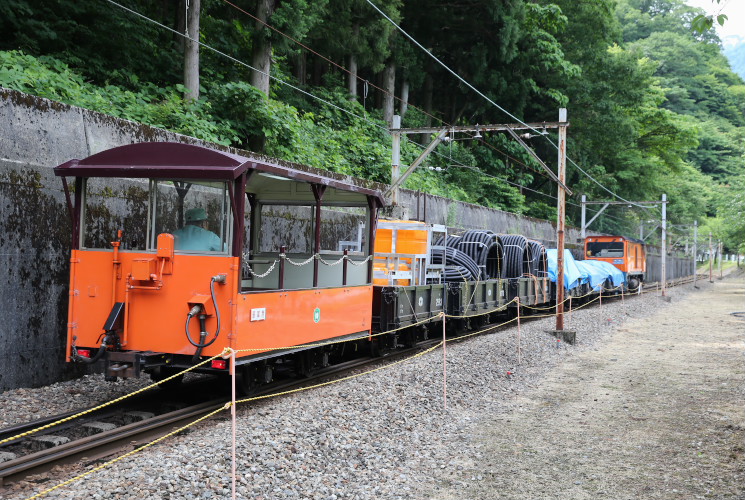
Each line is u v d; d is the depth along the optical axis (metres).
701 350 15.57
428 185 28.00
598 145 44.59
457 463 6.72
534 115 41.09
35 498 4.86
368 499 5.54
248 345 7.47
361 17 26.33
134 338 7.49
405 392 9.14
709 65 116.50
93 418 7.32
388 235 13.58
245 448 6.10
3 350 8.51
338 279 10.54
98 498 4.81
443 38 35.44
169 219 7.62
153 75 17.84
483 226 29.75
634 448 7.38
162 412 7.77
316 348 9.91
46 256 9.13
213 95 17.19
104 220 9.74
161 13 20.52
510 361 12.55
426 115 36.31
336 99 27.59
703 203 75.81
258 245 10.56
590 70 41.91
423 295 13.58
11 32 15.29
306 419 7.27
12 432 6.65
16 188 8.67
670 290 42.06
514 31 33.03
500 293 18.33
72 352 7.68
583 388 10.81
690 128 50.94
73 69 15.37
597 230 52.75
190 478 5.26
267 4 18.17
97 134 10.10
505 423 8.42
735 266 103.81
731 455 7.09
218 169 7.14
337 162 21.45
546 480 6.28
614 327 20.47
